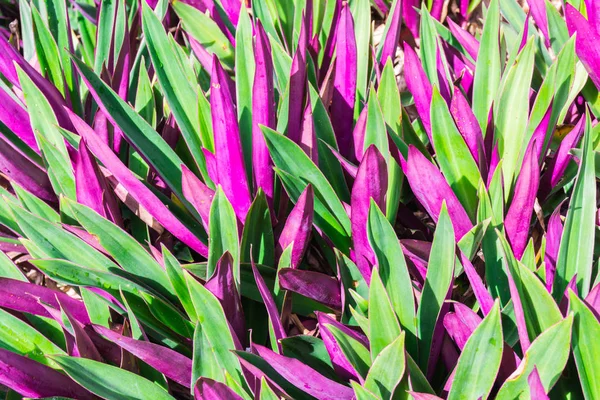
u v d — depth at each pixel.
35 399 1.03
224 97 1.03
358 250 1.06
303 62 1.07
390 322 0.96
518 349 1.03
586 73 1.18
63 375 1.08
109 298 1.11
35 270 1.29
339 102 1.18
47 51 1.25
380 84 1.13
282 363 0.97
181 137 1.22
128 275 1.09
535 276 0.94
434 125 1.07
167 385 1.09
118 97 1.12
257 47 1.05
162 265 1.10
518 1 1.42
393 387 0.94
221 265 1.01
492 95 1.15
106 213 1.15
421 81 1.13
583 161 1.00
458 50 1.31
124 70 1.24
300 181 1.07
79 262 1.13
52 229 1.12
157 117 1.28
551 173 1.14
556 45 1.21
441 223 0.97
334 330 0.96
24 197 1.18
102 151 1.08
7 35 1.56
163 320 1.10
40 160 1.23
